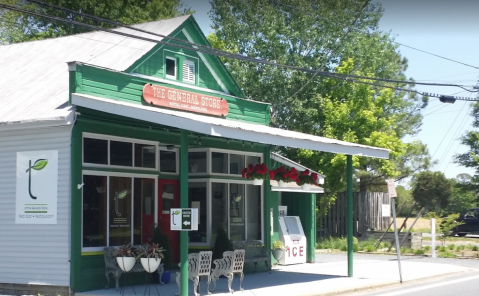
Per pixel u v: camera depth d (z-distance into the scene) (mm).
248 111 19188
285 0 31703
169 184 17016
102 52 16953
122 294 13047
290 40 30688
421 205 40625
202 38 17703
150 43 16500
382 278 17219
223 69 18375
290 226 21406
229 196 18078
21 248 13922
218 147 17781
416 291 15180
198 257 13102
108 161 14375
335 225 31672
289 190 20516
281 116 30812
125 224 14797
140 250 13562
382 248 28625
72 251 13258
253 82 30438
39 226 13734
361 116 28297
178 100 16438
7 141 14336
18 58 18641
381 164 29266
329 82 29688
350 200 17609
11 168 14227
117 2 34688
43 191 13734
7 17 36406
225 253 14000
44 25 36219
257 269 18516
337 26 31125
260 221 19109
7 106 15148
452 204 47188
